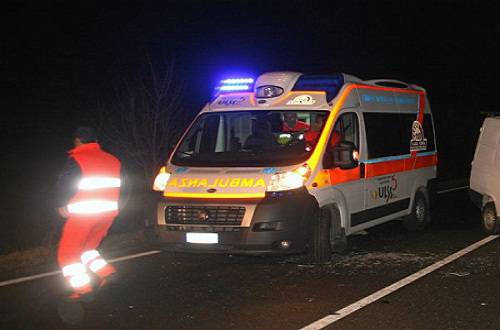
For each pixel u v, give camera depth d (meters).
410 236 10.80
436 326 5.96
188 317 6.28
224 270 8.30
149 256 9.18
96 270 6.66
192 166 8.55
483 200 10.94
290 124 9.13
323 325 6.00
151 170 15.69
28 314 6.40
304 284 7.55
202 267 8.48
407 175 10.91
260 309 6.54
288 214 7.91
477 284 7.48
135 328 5.95
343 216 8.95
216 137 9.34
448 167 26.08
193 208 8.07
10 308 6.61
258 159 8.42
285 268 8.38
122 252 9.44
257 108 9.12
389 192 10.29
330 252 8.66
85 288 6.61
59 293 7.18
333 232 8.90
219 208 7.97
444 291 7.18
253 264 8.62
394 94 10.84
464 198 16.45
